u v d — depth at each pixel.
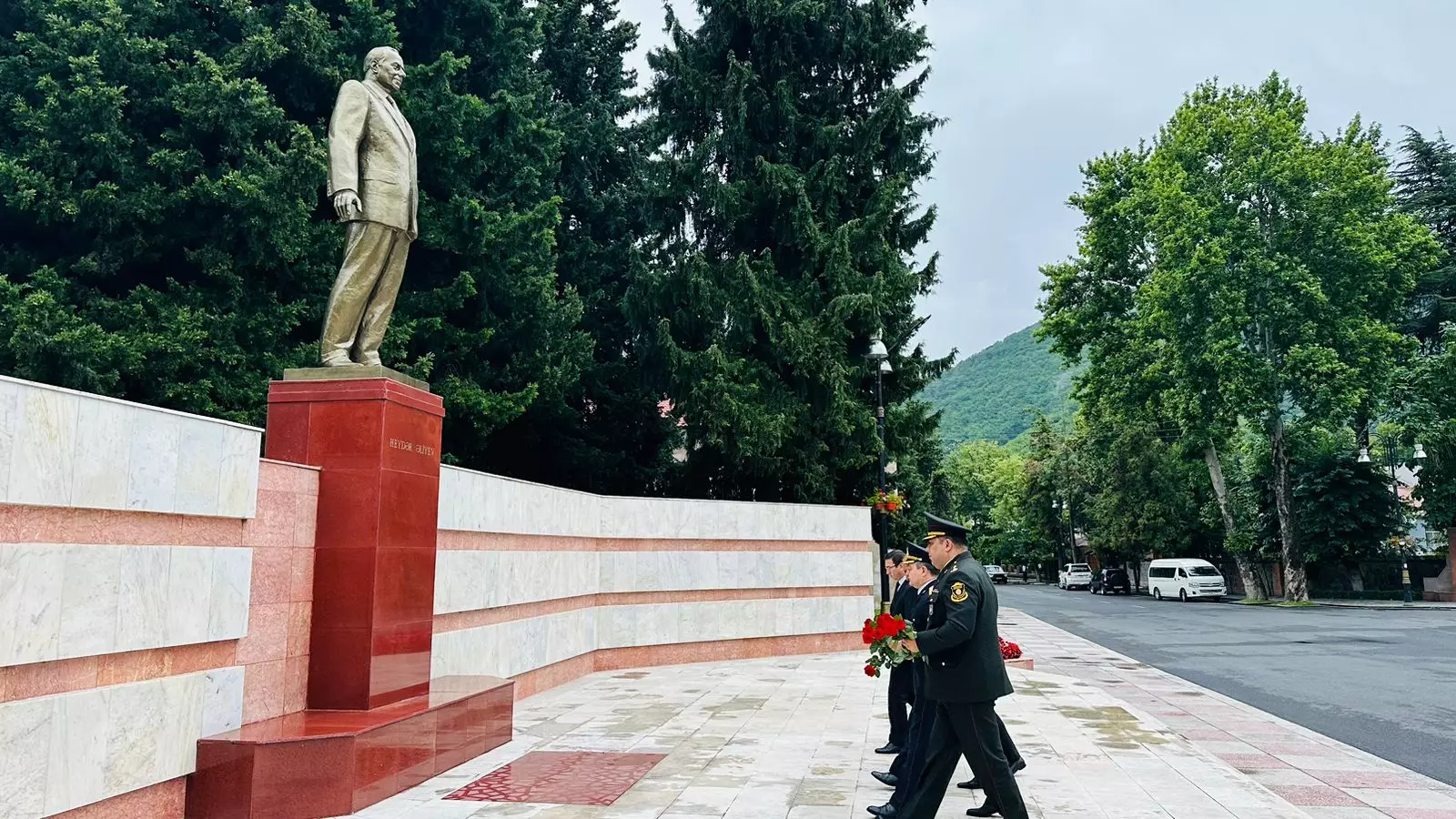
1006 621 28.81
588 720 10.38
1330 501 39.12
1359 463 39.00
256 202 14.24
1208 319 37.44
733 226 20.78
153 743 5.64
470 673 10.49
